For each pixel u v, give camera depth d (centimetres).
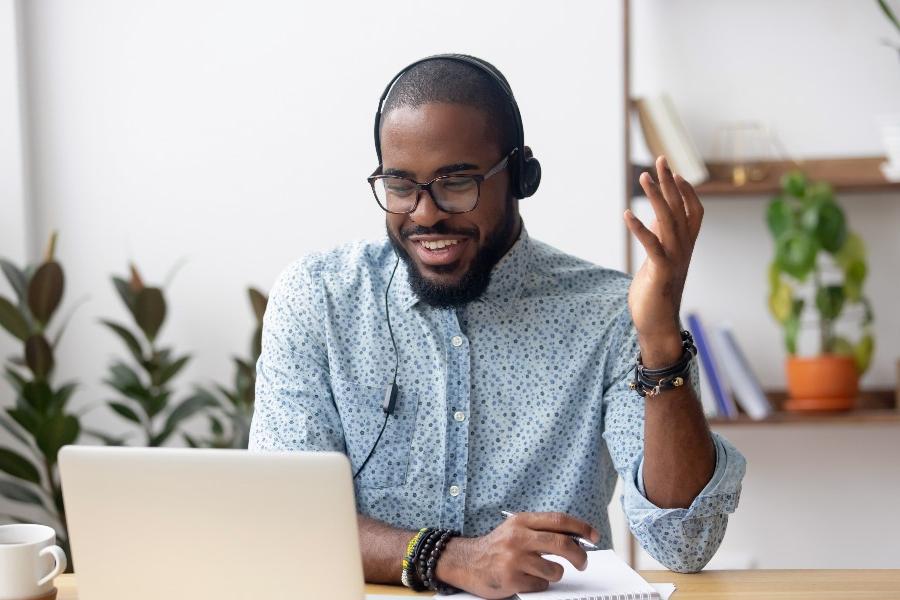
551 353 182
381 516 180
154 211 344
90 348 346
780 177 323
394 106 170
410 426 180
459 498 178
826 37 327
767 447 331
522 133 178
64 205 345
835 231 300
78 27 343
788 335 309
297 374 181
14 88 337
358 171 339
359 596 128
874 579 162
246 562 129
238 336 343
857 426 328
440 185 168
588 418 182
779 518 331
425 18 336
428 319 182
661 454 162
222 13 341
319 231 341
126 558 132
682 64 331
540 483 181
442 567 150
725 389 306
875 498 329
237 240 343
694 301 333
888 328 326
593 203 334
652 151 314
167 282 344
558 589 146
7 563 147
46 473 336
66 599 156
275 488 127
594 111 333
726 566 328
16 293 314
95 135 344
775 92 329
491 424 180
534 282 187
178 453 129
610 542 192
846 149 327
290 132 341
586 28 333
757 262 331
